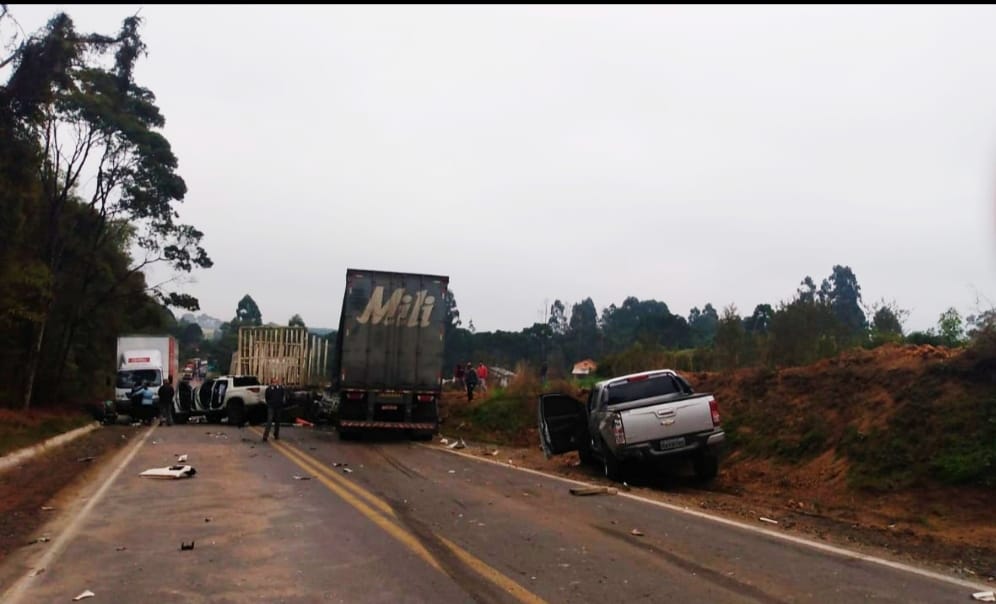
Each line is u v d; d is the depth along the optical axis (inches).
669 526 370.3
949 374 463.2
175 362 1622.8
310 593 259.6
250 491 487.2
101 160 1256.8
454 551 318.3
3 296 1039.0
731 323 907.4
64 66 831.1
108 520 393.4
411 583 270.2
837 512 405.7
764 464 533.6
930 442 425.7
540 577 276.4
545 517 395.5
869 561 297.1
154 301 1498.5
